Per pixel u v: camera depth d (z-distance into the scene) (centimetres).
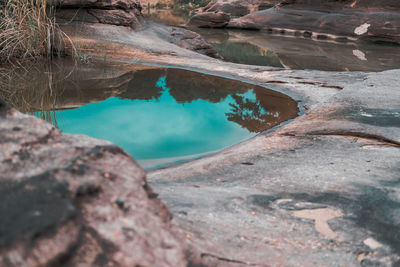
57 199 100
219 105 443
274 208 184
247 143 318
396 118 357
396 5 1433
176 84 542
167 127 355
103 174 115
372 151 285
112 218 102
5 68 578
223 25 1720
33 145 122
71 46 714
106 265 90
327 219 176
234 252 133
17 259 82
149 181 227
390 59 997
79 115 375
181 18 1978
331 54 1063
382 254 150
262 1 2192
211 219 159
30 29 650
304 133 331
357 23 1434
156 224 109
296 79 580
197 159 287
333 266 140
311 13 1588
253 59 952
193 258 114
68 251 89
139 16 1010
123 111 395
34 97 437
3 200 96
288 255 142
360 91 466
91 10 854
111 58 695
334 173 239
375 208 189
